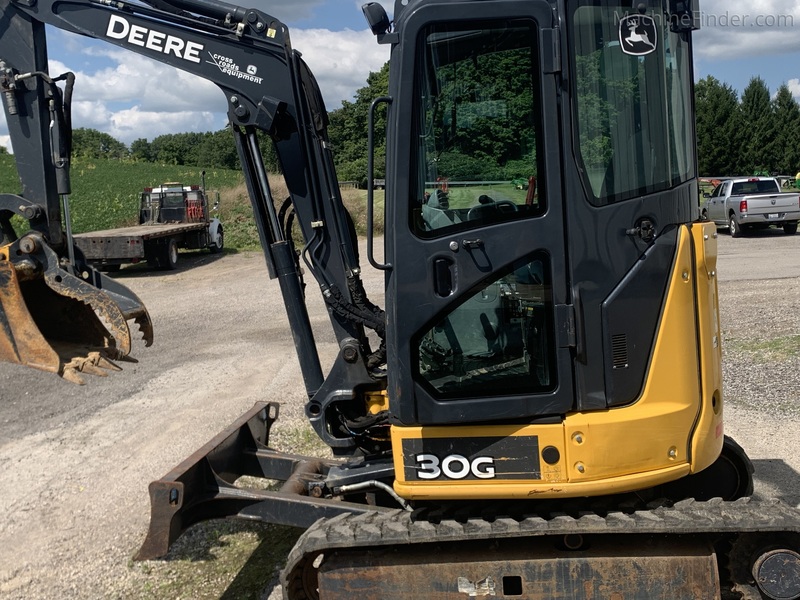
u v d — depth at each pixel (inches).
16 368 403.9
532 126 135.3
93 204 1259.8
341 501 170.1
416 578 141.3
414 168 136.5
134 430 301.9
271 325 500.4
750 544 143.9
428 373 141.6
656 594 139.3
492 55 134.2
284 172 163.6
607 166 137.6
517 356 140.2
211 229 919.0
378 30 137.5
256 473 217.5
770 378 328.5
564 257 136.2
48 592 185.2
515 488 139.6
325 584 142.7
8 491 246.1
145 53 162.7
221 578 189.2
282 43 157.0
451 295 137.8
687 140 153.1
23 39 167.8
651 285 139.5
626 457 138.2
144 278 751.1
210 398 342.0
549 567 139.9
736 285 538.3
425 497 142.9
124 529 216.2
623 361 138.7
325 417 171.9
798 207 829.8
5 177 1722.4
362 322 165.3
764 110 2454.5
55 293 173.8
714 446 148.7
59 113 167.9
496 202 137.0
